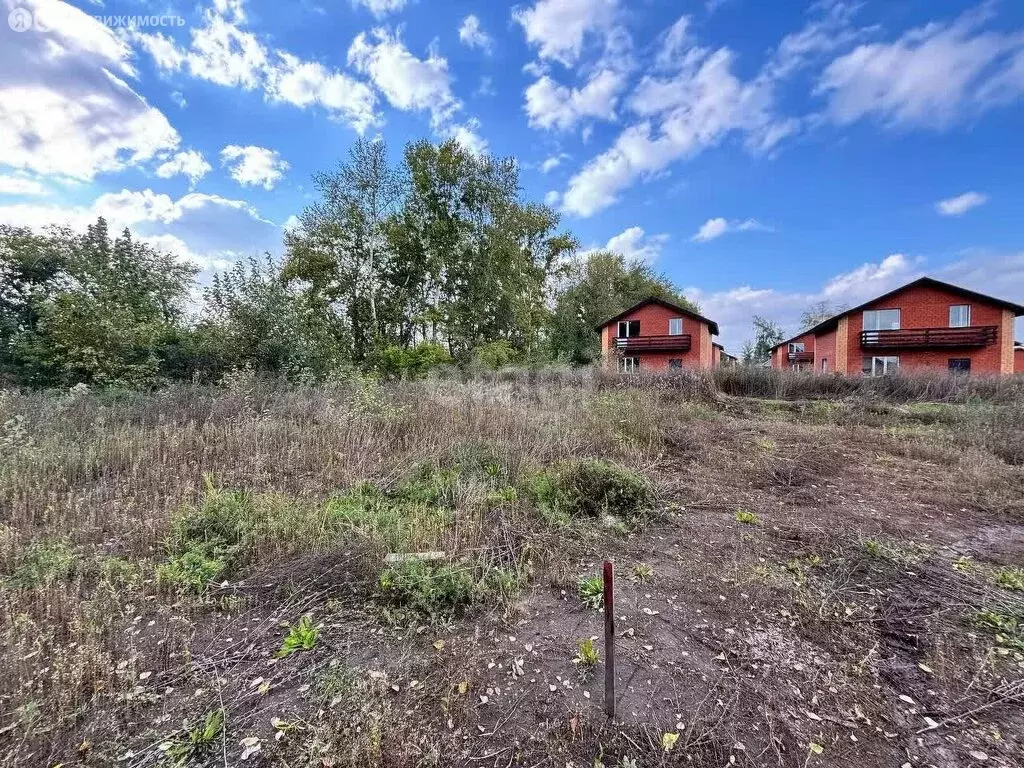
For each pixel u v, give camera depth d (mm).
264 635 2174
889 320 18891
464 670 1961
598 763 1520
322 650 2066
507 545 3092
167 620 2242
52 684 1769
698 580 2740
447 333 18500
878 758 1550
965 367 17703
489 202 19125
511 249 19781
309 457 4785
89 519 3268
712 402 10312
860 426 7652
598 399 8227
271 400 7227
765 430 7238
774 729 1663
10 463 4055
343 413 6180
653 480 4473
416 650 2086
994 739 1620
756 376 12555
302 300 11125
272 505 3436
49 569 2539
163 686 1842
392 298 18531
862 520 3658
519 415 6375
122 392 7371
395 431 5754
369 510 3621
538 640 2188
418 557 2770
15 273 9312
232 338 9219
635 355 23766
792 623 2316
